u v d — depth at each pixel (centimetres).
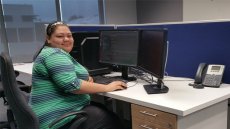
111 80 193
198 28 191
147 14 503
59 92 157
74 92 154
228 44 175
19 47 375
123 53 194
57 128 147
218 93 152
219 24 178
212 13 377
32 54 387
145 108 142
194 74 198
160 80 163
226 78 178
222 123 158
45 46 176
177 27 205
